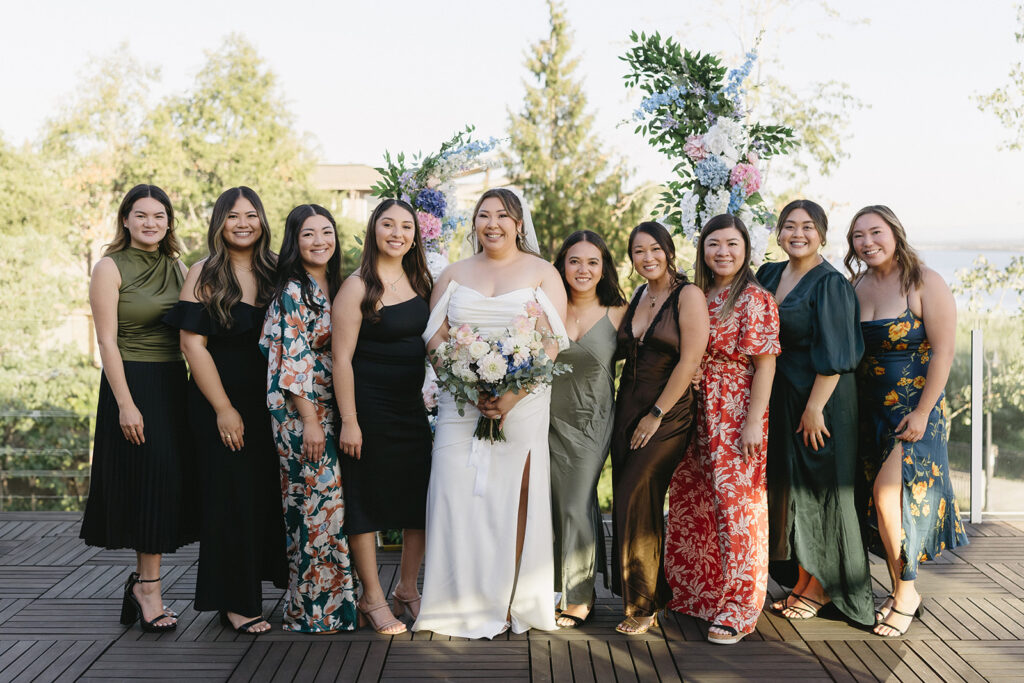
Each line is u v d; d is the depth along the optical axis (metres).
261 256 3.19
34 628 3.22
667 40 4.07
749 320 3.08
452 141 4.19
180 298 3.10
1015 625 3.27
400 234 3.12
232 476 3.12
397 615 3.39
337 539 3.14
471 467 3.19
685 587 3.39
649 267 3.17
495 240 3.20
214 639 3.13
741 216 3.87
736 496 3.12
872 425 3.30
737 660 2.98
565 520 3.25
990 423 4.98
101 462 3.15
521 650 3.05
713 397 3.18
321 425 3.09
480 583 3.18
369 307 3.06
